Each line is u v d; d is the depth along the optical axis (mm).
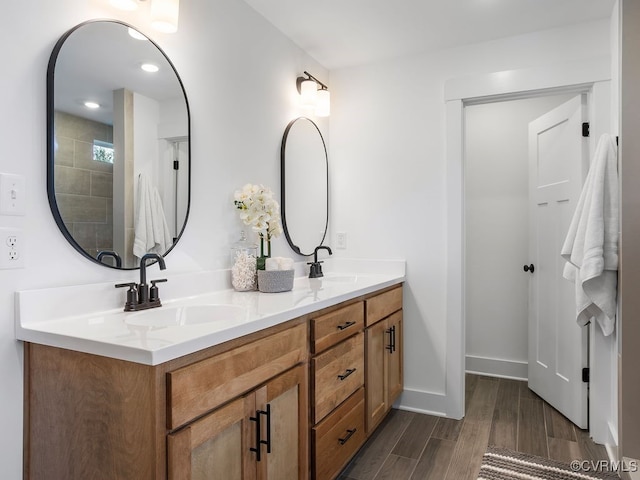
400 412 2635
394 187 2721
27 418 1178
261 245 2012
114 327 1166
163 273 1617
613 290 1952
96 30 1374
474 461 2027
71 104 1301
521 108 3258
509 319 3291
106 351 1007
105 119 1401
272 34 2289
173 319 1484
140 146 1521
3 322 1146
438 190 2600
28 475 1173
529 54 2371
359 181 2826
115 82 1433
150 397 952
